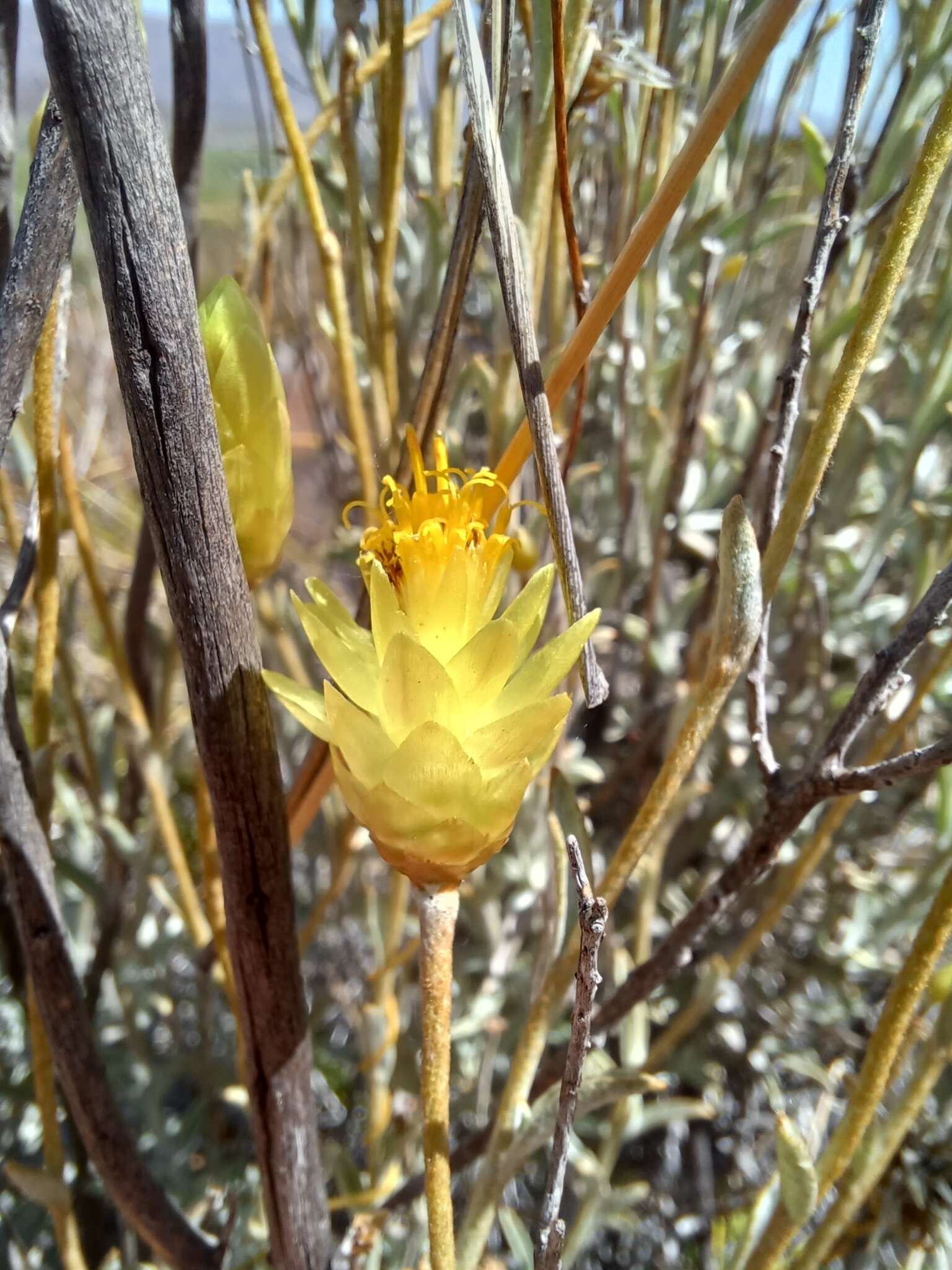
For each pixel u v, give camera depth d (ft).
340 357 0.33
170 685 0.45
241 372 0.21
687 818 0.57
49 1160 0.29
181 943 0.55
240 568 0.19
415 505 0.21
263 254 0.40
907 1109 0.24
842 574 0.55
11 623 0.25
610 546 0.63
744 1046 0.53
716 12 0.36
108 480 0.94
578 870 0.17
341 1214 0.46
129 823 0.54
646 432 0.56
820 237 0.22
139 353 0.16
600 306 0.19
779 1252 0.24
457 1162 0.31
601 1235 0.50
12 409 0.21
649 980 0.27
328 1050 0.55
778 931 0.54
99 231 0.15
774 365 0.57
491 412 0.40
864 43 0.20
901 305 0.46
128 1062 0.49
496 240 0.18
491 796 0.18
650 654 0.53
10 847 0.24
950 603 0.21
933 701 0.50
